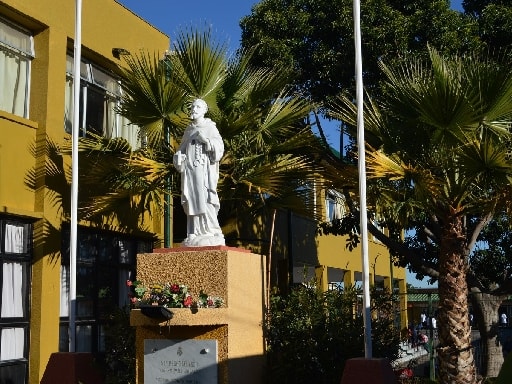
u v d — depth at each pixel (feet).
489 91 34.76
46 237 40.04
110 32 47.62
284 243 64.03
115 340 36.94
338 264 77.87
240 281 31.30
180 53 41.75
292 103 43.21
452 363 34.55
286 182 43.19
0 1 38.65
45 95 41.45
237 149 41.09
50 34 42.09
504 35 49.85
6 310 37.60
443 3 48.98
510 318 83.87
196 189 31.83
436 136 35.06
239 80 43.06
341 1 50.29
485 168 34.19
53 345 39.70
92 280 44.19
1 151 38.37
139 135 42.39
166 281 31.32
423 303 104.88
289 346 33.24
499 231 53.78
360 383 27.14
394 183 37.68
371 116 38.99
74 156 34.37
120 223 46.26
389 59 48.37
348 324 34.60
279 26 52.03
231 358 29.81
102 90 47.98
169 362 30.58
